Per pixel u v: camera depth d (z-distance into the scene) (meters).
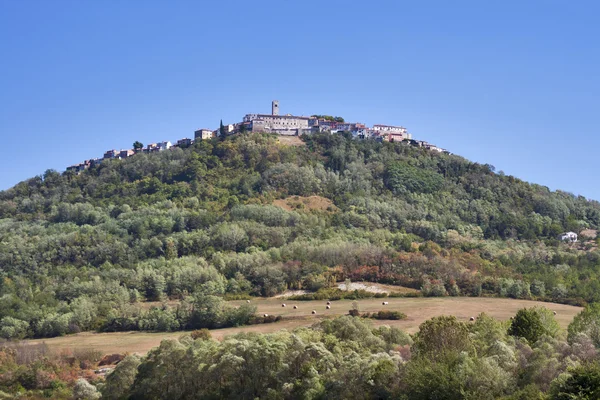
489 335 99.25
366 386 83.88
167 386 97.31
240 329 139.38
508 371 82.12
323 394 85.44
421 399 78.25
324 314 146.38
